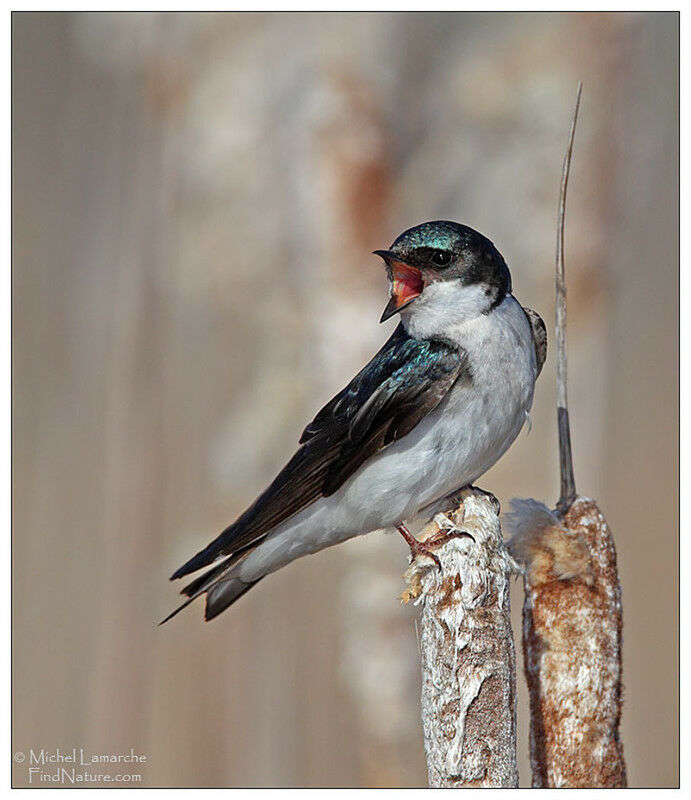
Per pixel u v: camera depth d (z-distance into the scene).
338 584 10.53
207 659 10.76
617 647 6.28
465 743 5.84
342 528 8.05
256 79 11.04
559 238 6.77
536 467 11.01
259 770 10.32
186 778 10.41
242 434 10.78
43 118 12.20
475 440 7.74
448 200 11.16
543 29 11.41
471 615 5.98
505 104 11.09
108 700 10.72
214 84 11.19
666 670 12.92
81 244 11.87
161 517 10.95
